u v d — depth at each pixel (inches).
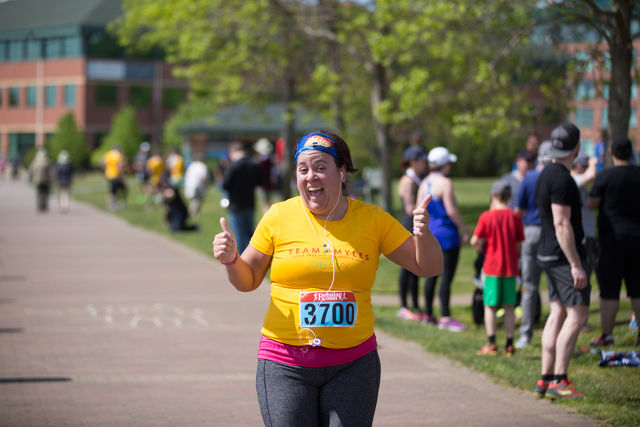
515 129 1333.7
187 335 748.0
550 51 1169.4
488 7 1295.5
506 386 568.4
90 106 5575.8
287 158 2252.7
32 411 510.9
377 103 1855.3
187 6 1961.1
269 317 320.2
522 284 699.4
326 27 1952.5
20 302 913.5
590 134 1304.1
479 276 768.3
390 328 764.0
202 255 1370.6
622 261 627.8
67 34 5580.7
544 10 1131.9
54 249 1434.5
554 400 526.3
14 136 5821.9
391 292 1031.0
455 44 1569.9
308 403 313.7
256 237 326.3
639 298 629.0
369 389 314.7
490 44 1472.7
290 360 313.3
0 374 602.9
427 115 1807.3
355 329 315.3
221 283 1069.1
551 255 513.0
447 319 773.9
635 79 1022.4
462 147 3922.2
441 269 323.9
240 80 2098.9
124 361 645.9
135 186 3649.1
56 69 5649.6
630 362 604.7
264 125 4126.5
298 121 3590.1
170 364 636.7
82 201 2743.6
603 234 631.2
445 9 1334.9
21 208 2413.9
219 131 4099.4
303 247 316.8
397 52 1552.7
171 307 890.7
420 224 313.9
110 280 1086.4
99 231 1769.2
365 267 318.0
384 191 1895.9
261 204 2501.2
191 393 554.9
